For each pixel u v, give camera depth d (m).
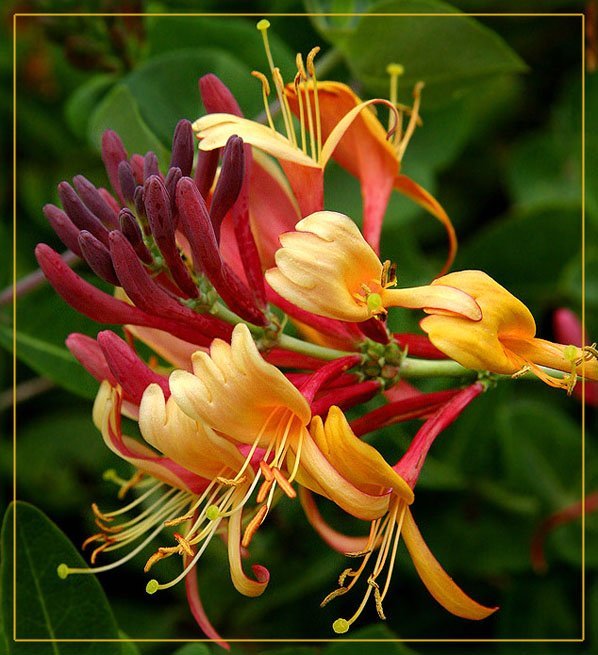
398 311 0.43
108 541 0.36
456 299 0.34
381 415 0.36
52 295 0.42
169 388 0.35
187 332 0.36
